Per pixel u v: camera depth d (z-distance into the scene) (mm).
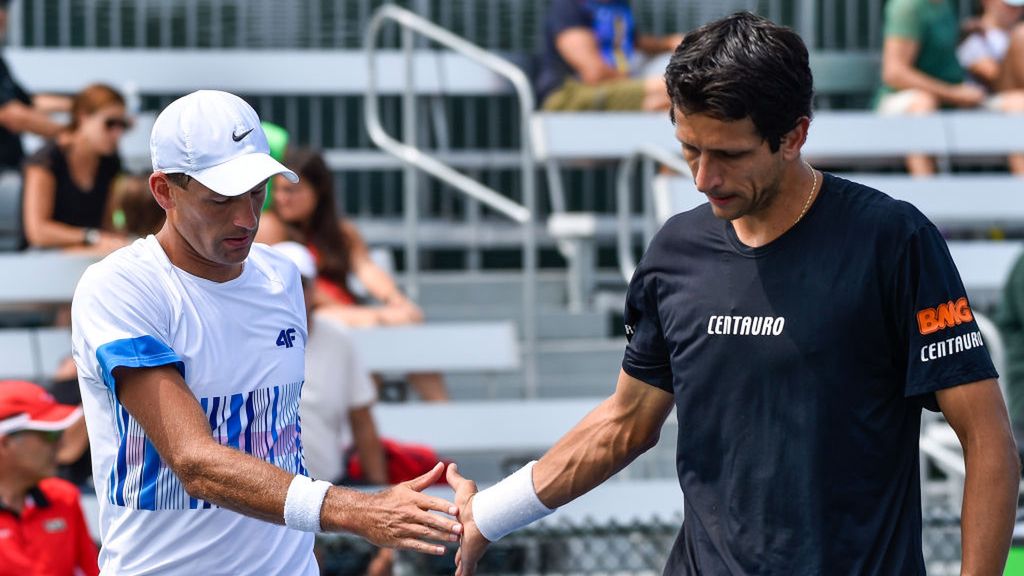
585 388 11906
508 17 14500
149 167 12531
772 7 14773
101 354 4934
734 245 4695
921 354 4484
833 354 4531
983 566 4422
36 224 10836
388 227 13773
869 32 14867
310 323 8516
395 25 14477
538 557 9219
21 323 11984
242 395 5227
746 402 4656
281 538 5438
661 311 4879
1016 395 10211
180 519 5195
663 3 14602
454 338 10633
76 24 14062
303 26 14383
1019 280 10234
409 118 12398
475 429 10164
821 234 4590
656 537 8781
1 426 7527
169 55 13320
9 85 11836
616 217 13484
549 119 12219
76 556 7863
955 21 14516
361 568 8711
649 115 12320
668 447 11148
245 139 5000
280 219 10242
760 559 4668
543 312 12312
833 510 4590
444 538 4855
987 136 12875
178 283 5141
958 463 9086
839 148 12734
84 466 9086
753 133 4375
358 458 8922
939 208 12164
